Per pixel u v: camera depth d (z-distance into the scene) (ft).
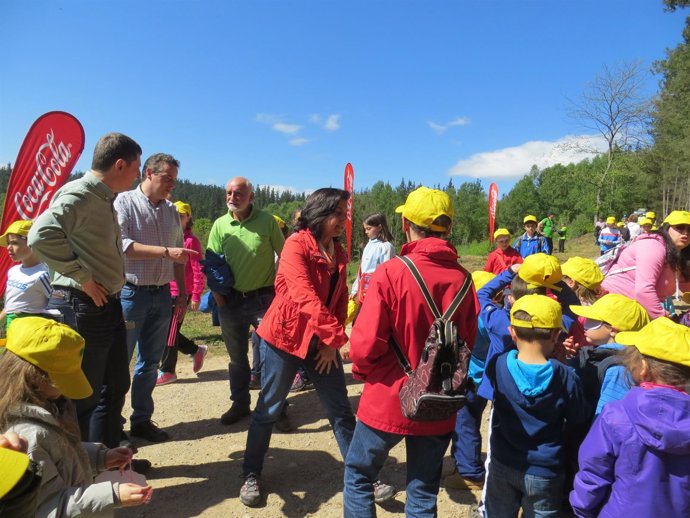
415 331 7.07
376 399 7.33
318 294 9.61
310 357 9.80
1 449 4.01
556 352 8.93
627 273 11.91
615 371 7.95
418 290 7.02
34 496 4.02
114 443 10.33
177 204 19.42
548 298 7.84
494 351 9.77
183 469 11.53
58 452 5.99
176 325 17.33
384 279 7.09
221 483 10.90
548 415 7.45
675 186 137.08
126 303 12.09
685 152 114.21
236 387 14.06
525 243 32.96
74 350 6.14
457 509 9.88
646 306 11.25
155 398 16.17
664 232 11.29
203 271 13.34
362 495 7.67
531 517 7.79
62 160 20.90
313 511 9.88
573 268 11.00
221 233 13.35
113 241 9.43
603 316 8.89
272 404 10.07
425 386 6.55
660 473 5.92
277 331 9.70
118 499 5.87
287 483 10.92
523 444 7.61
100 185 9.04
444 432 7.35
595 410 8.47
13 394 5.85
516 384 7.53
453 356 6.72
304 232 9.61
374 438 7.48
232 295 13.32
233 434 13.44
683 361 5.95
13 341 5.99
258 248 12.99
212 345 22.43
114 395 10.11
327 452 12.41
